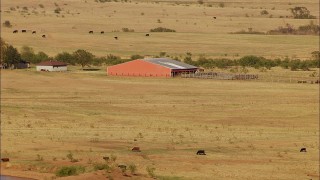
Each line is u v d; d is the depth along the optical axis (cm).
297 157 13100
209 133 15188
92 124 15975
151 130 15400
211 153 13188
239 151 13488
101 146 13662
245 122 16575
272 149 13738
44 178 11188
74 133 14925
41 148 13450
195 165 12194
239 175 11619
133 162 12250
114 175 10781
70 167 11394
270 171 11988
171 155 12925
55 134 14800
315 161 12812
